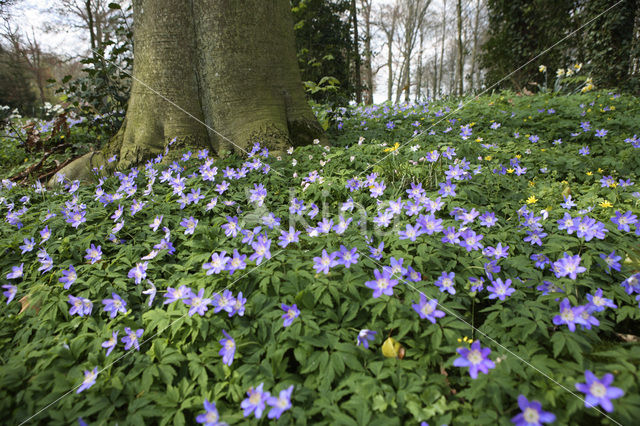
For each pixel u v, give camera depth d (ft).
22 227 12.57
